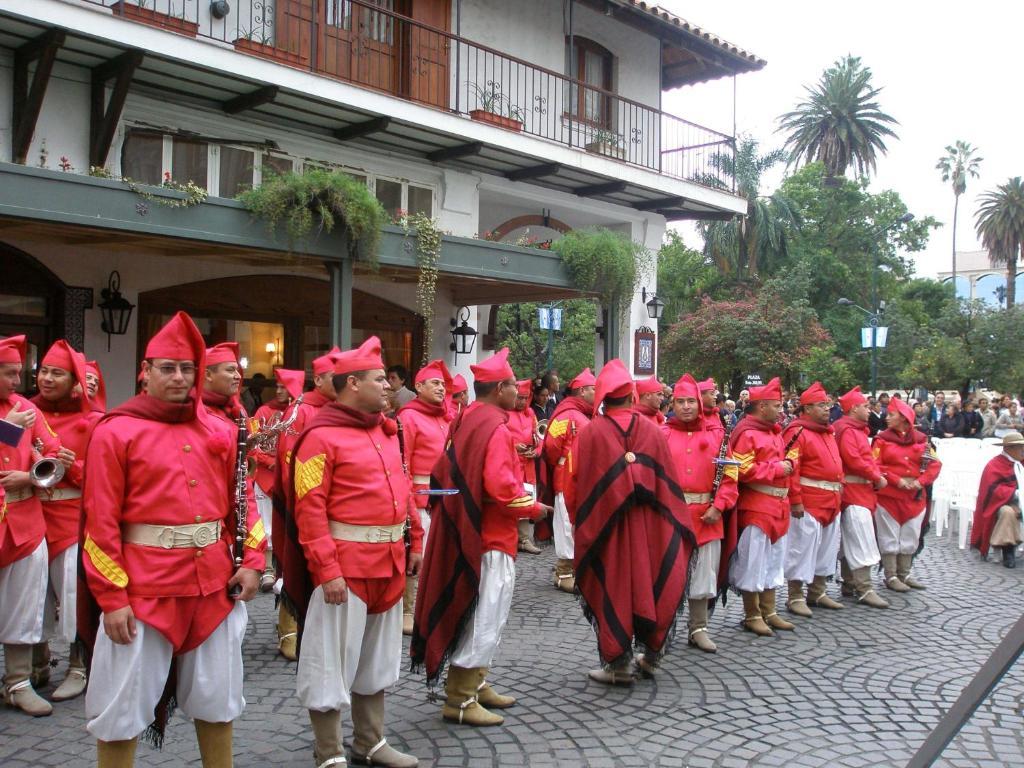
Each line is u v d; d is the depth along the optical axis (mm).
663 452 5684
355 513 4035
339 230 10117
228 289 12156
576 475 5613
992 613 7688
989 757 4531
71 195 8188
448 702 4887
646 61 16984
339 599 3877
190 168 11156
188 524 3439
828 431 7574
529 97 14898
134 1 10516
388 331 14141
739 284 39156
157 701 3428
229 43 10750
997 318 34562
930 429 19000
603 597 5414
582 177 14633
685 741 4656
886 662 6152
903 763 4422
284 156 11984
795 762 4418
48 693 5191
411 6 13273
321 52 12141
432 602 4844
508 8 14609
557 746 4551
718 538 6363
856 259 42875
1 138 9625
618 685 5523
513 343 30531
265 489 7547
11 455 4863
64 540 5172
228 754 3619
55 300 10586
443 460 5020
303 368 13094
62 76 9984
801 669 5953
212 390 5734
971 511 11297
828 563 7695
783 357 29484
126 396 11141
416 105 12023
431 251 10953
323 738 3994
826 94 46625
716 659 6156
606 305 13469
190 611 3443
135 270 11156
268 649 6141
